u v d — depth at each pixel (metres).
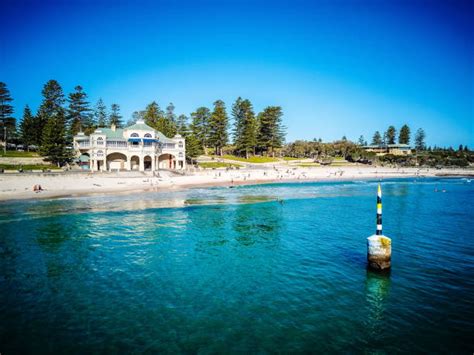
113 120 123.06
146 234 28.23
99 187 58.22
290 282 18.02
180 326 13.45
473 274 19.06
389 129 173.62
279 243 25.67
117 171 75.94
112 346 12.07
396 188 68.81
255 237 27.44
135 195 52.47
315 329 13.27
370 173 107.94
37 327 13.35
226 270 19.83
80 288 17.14
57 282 17.89
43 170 71.62
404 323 13.74
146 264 20.84
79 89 107.31
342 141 181.62
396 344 12.28
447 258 21.83
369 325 13.58
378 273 19.17
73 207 40.31
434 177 103.06
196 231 29.44
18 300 15.73
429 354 11.70
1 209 38.41
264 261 21.45
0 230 28.89
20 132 89.94
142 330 13.15
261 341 12.40
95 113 121.50
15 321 13.81
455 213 38.34
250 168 103.44
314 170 107.19
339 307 15.14
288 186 71.50
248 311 14.75
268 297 16.16
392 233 28.59
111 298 15.99
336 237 27.47
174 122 126.31
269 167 108.62
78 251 23.33
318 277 18.72
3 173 58.81
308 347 12.05
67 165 78.56
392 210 40.56
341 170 110.81
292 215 37.09
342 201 48.31
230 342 12.33
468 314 14.48
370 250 19.53
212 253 23.12
